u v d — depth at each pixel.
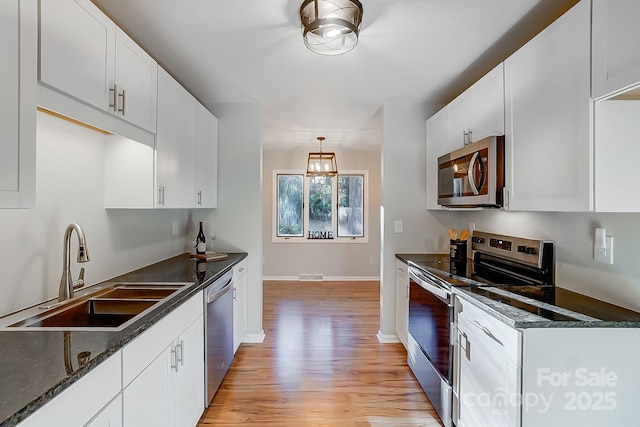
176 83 2.30
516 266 2.18
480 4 1.67
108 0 1.63
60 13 1.22
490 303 1.56
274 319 3.94
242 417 2.12
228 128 3.27
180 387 1.69
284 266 6.03
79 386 0.94
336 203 6.11
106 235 2.07
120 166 2.04
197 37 1.99
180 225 3.15
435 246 3.31
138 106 1.80
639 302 1.41
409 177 3.29
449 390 1.94
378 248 6.02
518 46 2.12
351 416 2.14
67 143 1.75
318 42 1.79
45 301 1.60
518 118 1.77
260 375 2.64
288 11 1.72
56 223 1.68
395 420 2.10
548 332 1.31
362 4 1.66
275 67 2.43
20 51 1.03
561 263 1.86
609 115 1.29
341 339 3.36
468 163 2.21
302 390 2.43
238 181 3.27
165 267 2.50
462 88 2.85
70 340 1.14
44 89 1.18
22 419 0.74
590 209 1.30
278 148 5.87
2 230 1.39
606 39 1.22
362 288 5.46
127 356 1.19
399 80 2.68
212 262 2.71
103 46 1.49
